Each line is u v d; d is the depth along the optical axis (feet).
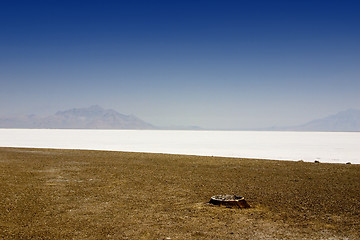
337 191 36.22
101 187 38.50
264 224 23.80
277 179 44.52
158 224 23.85
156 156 75.41
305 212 27.25
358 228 22.97
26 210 27.84
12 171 51.01
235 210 27.81
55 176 46.60
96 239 20.70
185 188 38.01
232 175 47.93
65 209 28.25
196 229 22.66
